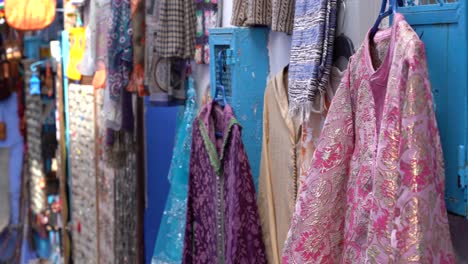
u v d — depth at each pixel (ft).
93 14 11.05
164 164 11.76
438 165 4.01
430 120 3.97
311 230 4.93
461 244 4.90
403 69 4.02
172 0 8.70
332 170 4.90
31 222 18.88
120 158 11.70
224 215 7.03
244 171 6.59
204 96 9.00
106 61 9.98
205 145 7.20
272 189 6.86
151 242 12.13
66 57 15.30
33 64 17.93
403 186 3.92
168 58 9.03
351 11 5.98
